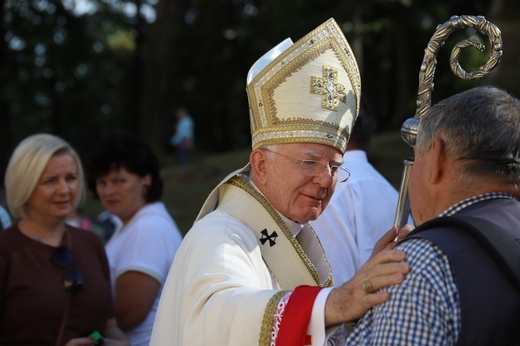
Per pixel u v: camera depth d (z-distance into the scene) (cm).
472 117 200
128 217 411
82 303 349
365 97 350
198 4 2884
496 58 233
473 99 204
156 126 2153
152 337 251
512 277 187
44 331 336
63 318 342
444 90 1761
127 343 360
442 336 181
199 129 3045
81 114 3033
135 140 413
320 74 256
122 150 405
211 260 236
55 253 348
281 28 2208
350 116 264
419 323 181
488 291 186
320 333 206
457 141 201
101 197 410
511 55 1099
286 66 255
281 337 209
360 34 1911
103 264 375
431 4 2161
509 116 200
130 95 2975
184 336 229
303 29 2153
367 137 344
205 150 3053
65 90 2811
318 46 259
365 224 321
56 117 2725
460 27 238
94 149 409
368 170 338
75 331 347
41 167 347
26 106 2672
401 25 2212
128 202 406
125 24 2831
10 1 2447
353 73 268
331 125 254
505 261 187
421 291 184
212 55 2888
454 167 203
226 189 270
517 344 193
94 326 355
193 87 2955
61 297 342
